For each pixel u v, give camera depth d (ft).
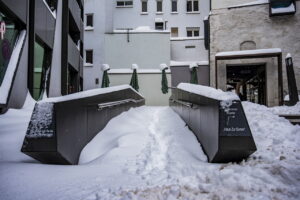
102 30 88.38
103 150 19.83
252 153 16.01
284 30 66.28
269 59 65.77
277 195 10.25
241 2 71.26
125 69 83.61
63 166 15.61
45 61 40.09
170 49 87.81
